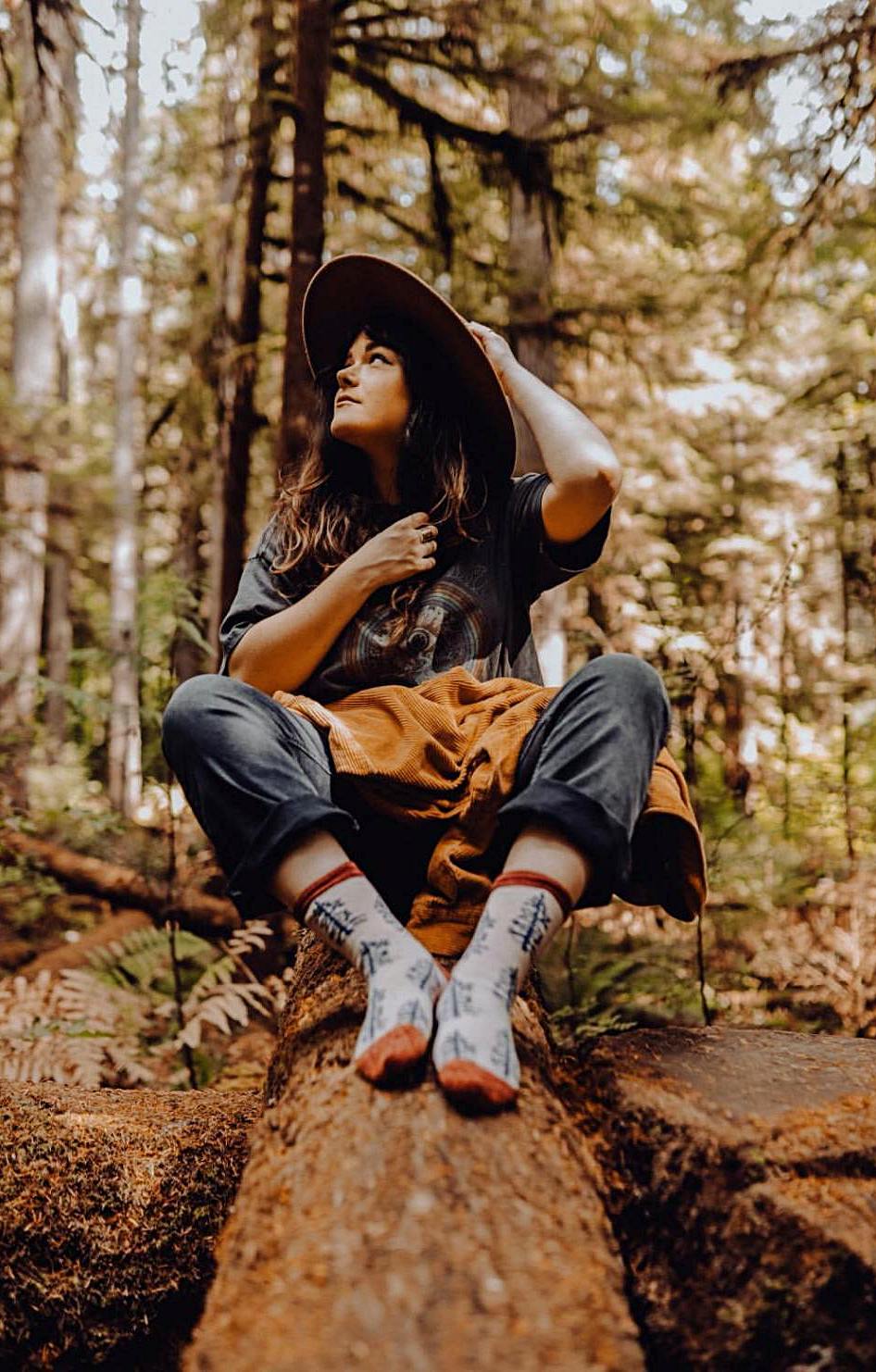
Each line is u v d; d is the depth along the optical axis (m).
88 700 4.77
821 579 9.23
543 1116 1.47
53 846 6.25
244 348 7.93
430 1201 1.25
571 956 4.11
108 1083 3.71
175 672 4.43
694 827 1.82
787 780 5.92
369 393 2.21
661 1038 1.96
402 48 6.25
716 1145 1.57
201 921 5.58
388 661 2.06
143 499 12.42
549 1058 1.75
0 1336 1.80
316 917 1.64
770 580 7.04
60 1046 3.66
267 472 10.06
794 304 9.44
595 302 7.06
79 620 16.22
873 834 5.40
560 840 1.64
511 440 2.24
